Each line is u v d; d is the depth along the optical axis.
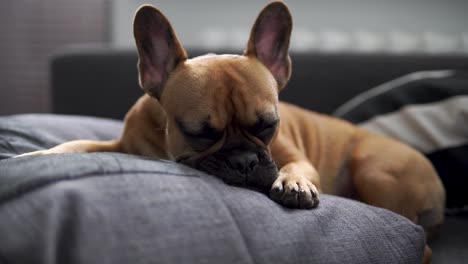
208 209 0.46
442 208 0.77
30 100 1.84
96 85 1.14
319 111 1.07
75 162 0.46
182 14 1.75
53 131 0.76
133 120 0.72
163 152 0.70
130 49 1.17
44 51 1.82
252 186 0.58
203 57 0.66
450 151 0.82
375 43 1.59
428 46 1.56
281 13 0.69
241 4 1.73
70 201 0.41
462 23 1.65
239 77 0.62
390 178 0.75
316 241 0.49
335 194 0.84
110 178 0.45
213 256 0.43
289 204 0.54
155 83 0.67
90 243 0.40
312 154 0.83
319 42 1.61
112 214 0.42
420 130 0.86
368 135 0.85
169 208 0.44
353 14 1.69
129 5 1.77
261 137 0.63
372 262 0.51
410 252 0.54
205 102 0.60
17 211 0.41
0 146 0.65
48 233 0.39
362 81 1.05
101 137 0.82
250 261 0.45
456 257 0.66
